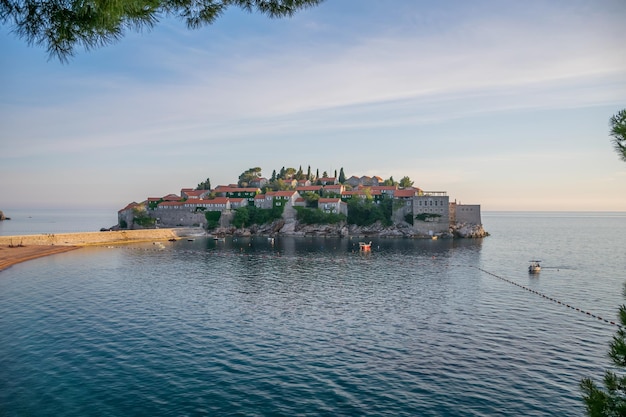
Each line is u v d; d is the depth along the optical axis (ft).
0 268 299.17
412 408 96.12
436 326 159.63
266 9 48.06
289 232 616.80
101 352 128.98
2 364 118.73
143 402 97.50
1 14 35.42
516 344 139.54
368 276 275.80
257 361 123.54
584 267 314.76
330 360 124.77
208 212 637.71
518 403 98.84
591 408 40.91
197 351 131.13
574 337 147.43
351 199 639.35
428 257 375.04
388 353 130.62
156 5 38.06
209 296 210.79
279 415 92.58
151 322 162.09
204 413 92.84
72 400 97.96
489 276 275.59
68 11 35.12
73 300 198.90
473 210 621.31
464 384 108.99
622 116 36.91
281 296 212.43
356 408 96.07
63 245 452.76
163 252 412.57
